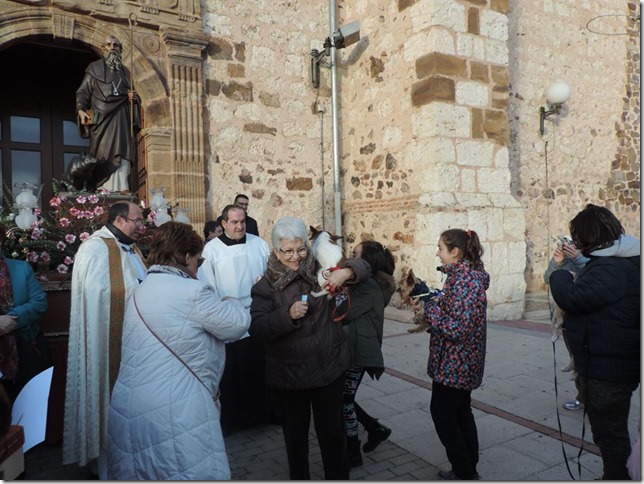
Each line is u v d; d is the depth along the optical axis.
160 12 6.22
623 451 2.04
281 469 2.84
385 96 7.18
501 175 6.86
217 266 3.42
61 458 3.05
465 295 2.36
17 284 2.86
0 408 1.25
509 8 8.15
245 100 7.01
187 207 6.37
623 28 9.74
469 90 6.57
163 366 1.79
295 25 7.46
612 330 2.00
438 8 6.31
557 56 8.81
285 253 2.24
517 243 6.83
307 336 2.14
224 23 6.84
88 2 5.77
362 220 7.66
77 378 2.67
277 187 7.30
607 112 9.55
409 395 3.93
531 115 8.48
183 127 6.36
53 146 7.41
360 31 7.64
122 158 4.56
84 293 2.65
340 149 7.98
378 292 2.80
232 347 3.42
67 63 7.43
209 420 1.82
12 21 5.43
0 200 6.82
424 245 6.30
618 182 9.71
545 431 3.20
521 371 4.41
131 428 1.76
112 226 2.88
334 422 2.21
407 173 6.79
